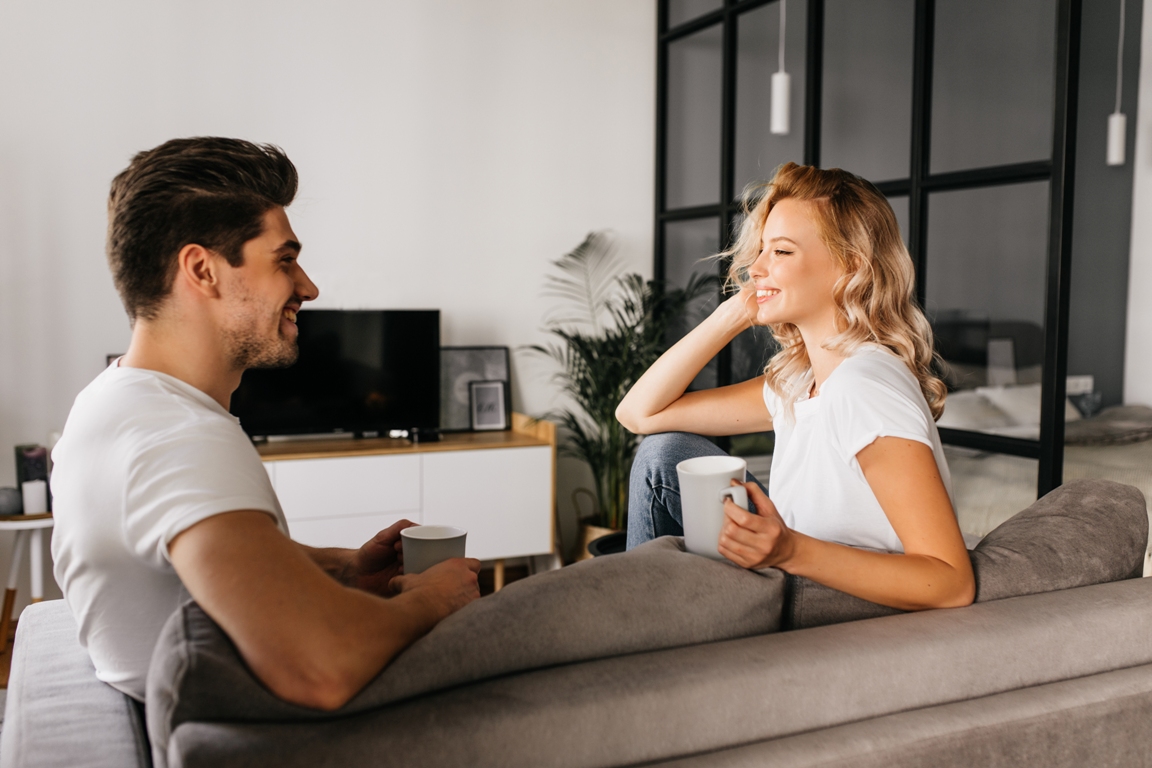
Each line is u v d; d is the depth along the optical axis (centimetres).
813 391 139
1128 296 307
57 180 334
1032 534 120
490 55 396
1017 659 99
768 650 90
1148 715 102
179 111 349
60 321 337
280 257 101
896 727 89
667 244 428
